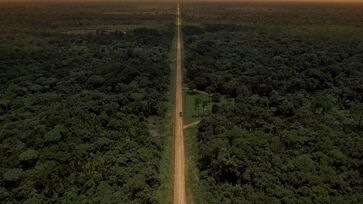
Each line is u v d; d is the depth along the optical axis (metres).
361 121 103.69
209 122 102.38
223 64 166.25
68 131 93.62
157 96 127.88
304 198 69.56
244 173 78.12
